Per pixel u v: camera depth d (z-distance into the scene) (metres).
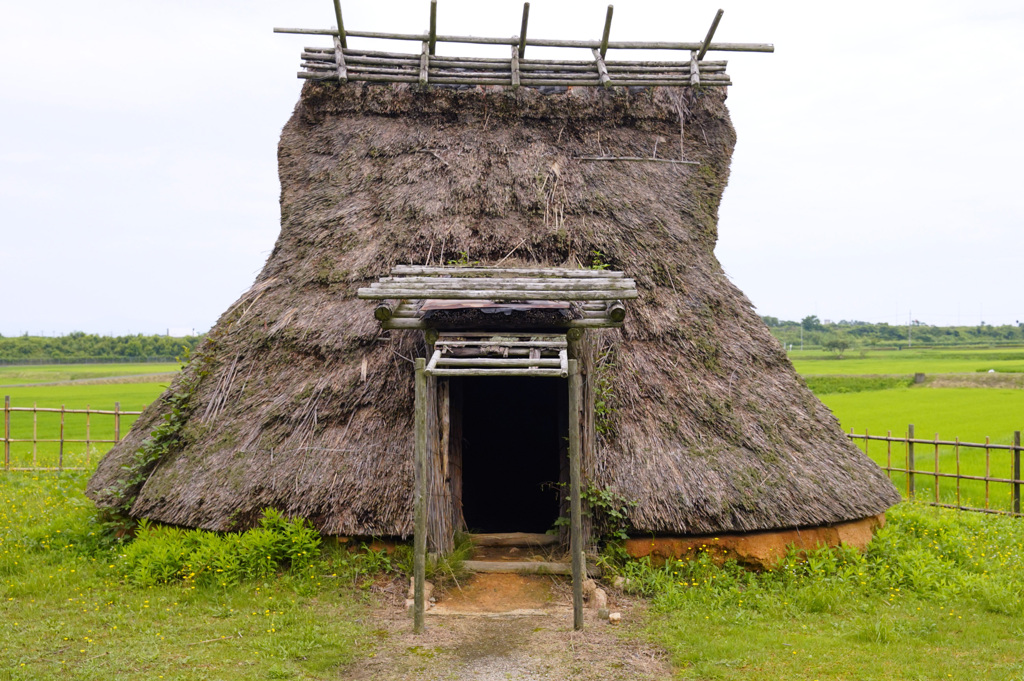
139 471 8.52
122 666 5.50
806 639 6.14
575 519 6.41
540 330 7.29
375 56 11.07
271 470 7.82
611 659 5.78
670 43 11.16
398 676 5.45
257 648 5.85
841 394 37.25
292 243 9.84
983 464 15.66
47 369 75.94
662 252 9.46
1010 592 7.20
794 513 7.69
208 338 9.16
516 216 9.50
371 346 8.52
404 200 9.62
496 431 13.16
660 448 7.88
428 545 7.43
